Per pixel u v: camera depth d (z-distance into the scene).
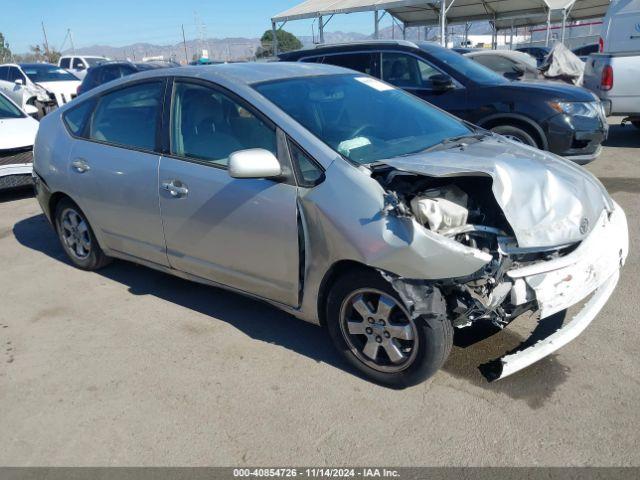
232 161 3.21
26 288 4.88
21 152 7.56
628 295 4.17
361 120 3.76
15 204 7.80
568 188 3.25
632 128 11.52
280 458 2.76
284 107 3.56
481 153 3.48
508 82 7.20
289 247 3.34
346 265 3.18
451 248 2.77
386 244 2.89
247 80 3.78
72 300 4.59
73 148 4.71
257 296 3.72
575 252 3.05
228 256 3.70
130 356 3.71
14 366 3.65
